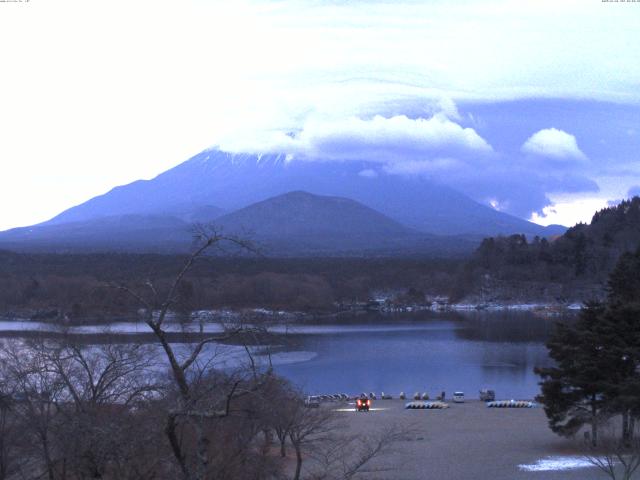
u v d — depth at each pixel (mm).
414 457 44750
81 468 21812
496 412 66000
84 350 35125
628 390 43500
